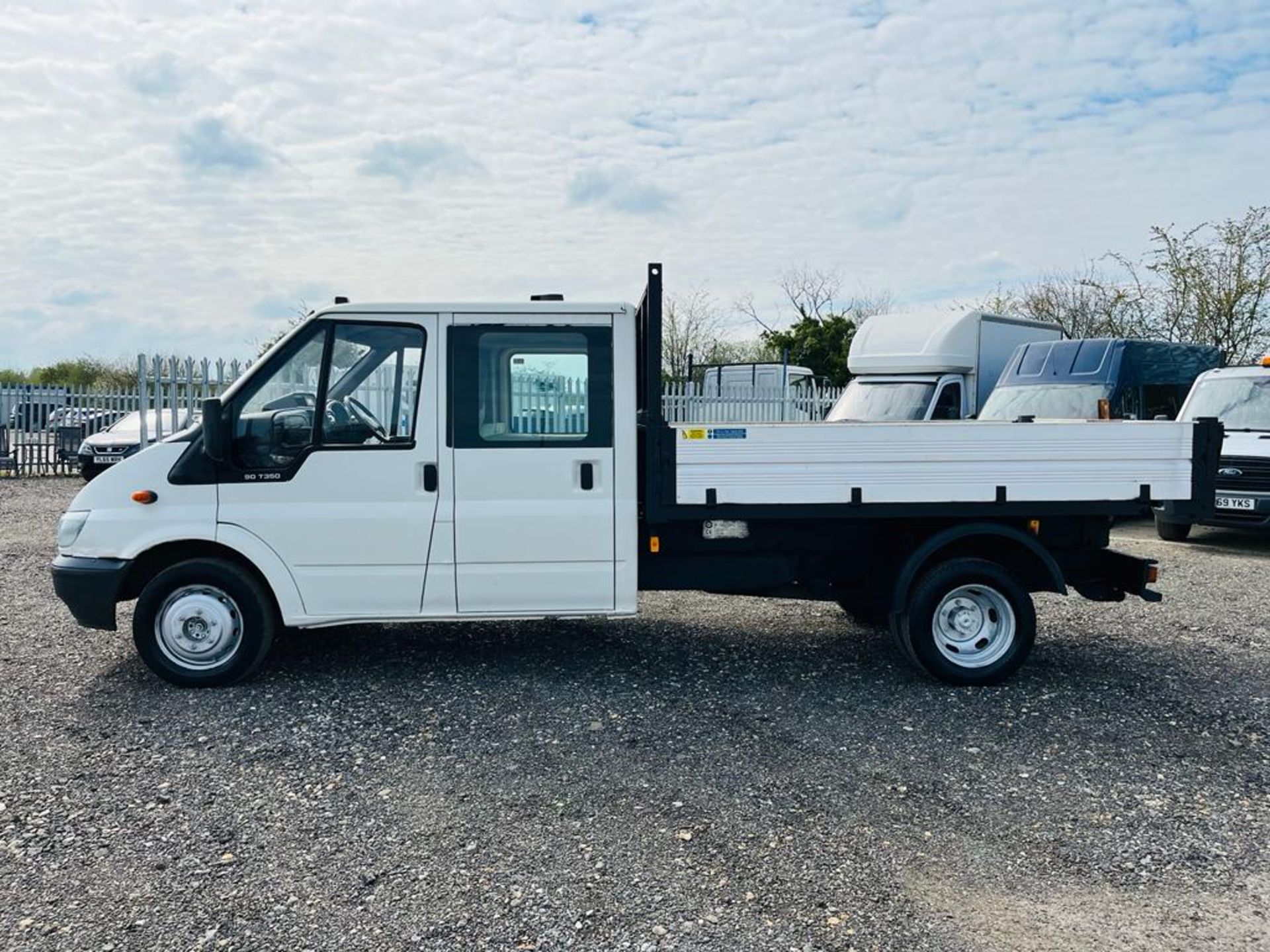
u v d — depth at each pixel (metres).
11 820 4.07
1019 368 14.64
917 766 4.73
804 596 6.29
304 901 3.46
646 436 5.82
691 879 3.63
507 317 5.71
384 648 6.70
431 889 3.54
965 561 5.96
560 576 5.80
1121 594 6.18
